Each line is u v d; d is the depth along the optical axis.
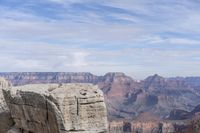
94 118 26.39
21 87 31.05
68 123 25.59
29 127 29.47
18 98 29.81
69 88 27.22
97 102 26.55
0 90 34.94
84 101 26.05
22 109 29.72
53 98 25.73
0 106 33.94
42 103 26.88
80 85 27.69
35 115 28.17
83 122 25.97
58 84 29.34
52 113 25.81
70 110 25.80
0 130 33.62
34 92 27.73
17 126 31.52
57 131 25.84
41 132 28.00
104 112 26.73
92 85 27.77
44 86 29.38
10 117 33.22
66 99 25.72
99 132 26.44
